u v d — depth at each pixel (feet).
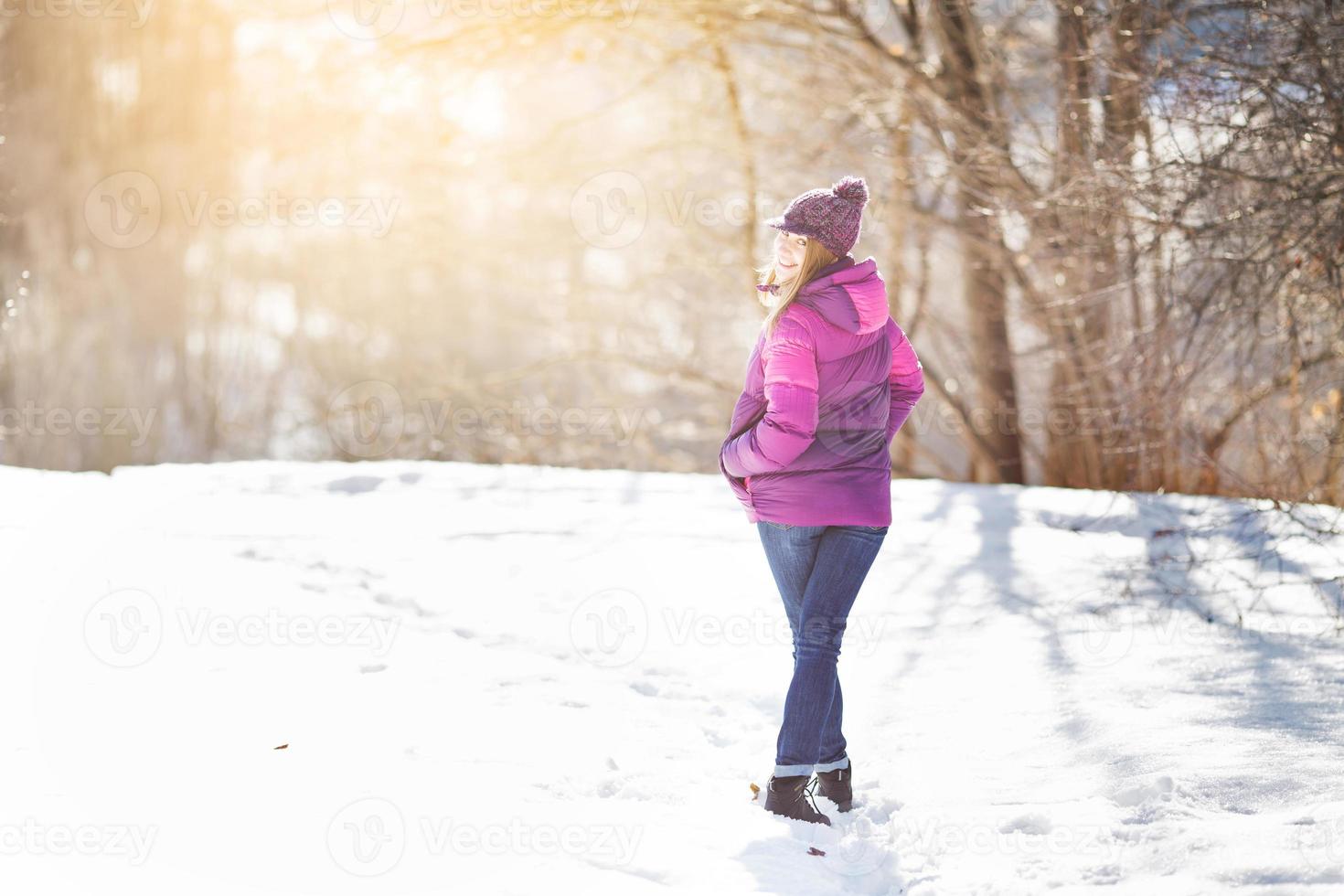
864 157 54.90
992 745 15.93
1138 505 30.63
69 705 16.30
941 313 66.59
